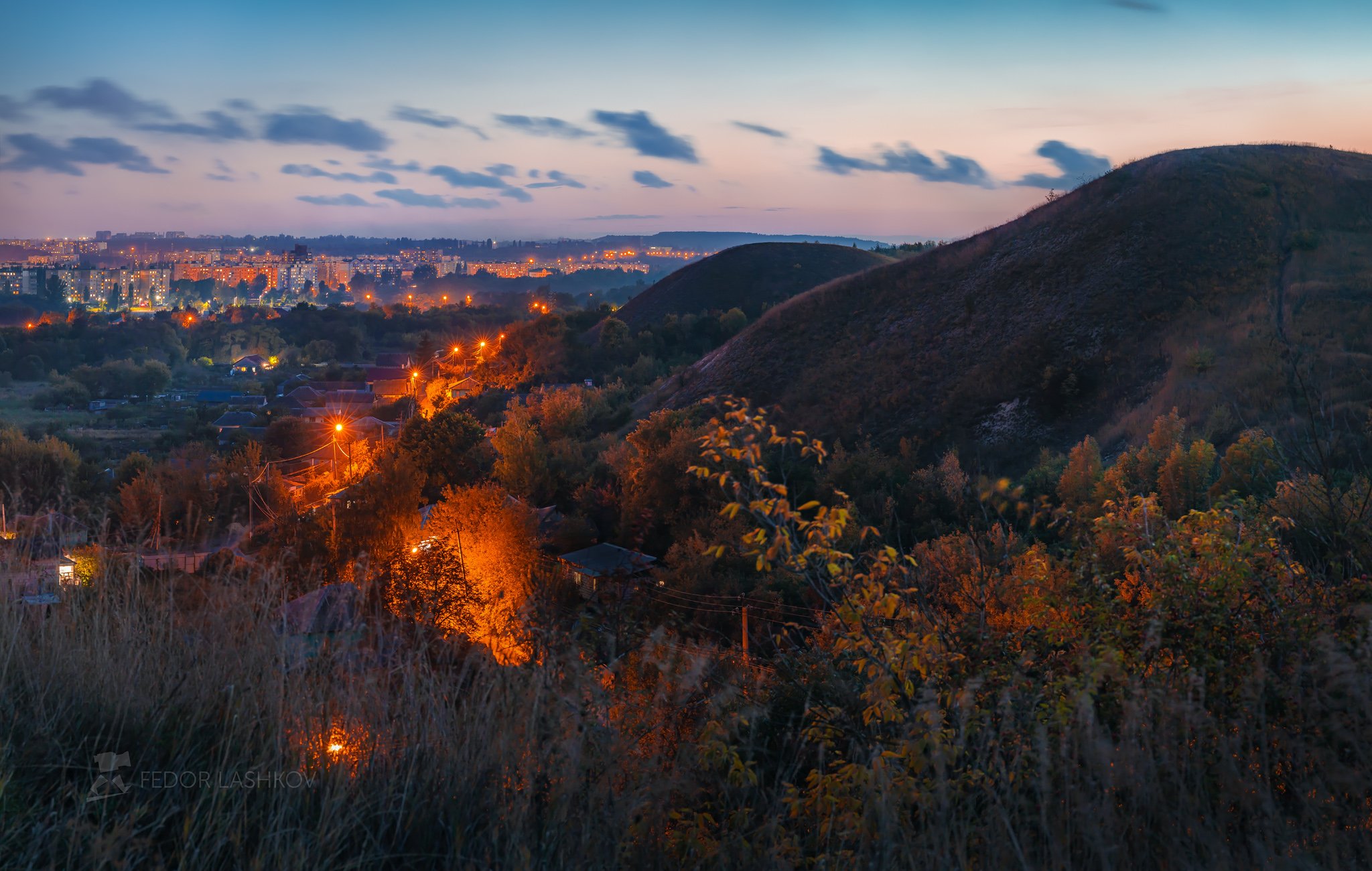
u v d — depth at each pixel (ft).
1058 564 13.24
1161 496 59.77
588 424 164.25
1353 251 127.85
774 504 12.00
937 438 119.34
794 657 11.55
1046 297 137.18
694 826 8.77
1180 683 9.86
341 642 10.18
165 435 264.52
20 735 8.26
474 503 69.82
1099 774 7.94
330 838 7.29
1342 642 9.29
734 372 159.74
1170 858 7.38
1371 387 70.18
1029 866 6.98
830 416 135.03
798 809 9.14
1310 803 7.77
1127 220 144.46
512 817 7.78
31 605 10.69
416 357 360.28
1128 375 115.24
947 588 12.46
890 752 9.29
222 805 7.38
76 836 6.71
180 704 9.04
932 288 156.46
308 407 318.04
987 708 10.06
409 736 8.88
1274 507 14.14
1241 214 140.15
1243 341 107.86
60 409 371.56
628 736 9.09
